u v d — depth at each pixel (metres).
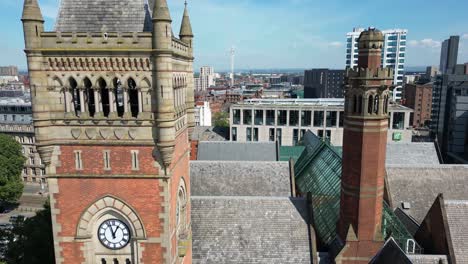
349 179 33.81
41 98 23.41
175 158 26.47
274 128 106.50
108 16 24.39
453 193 50.12
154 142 24.05
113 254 26.45
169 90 23.05
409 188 50.69
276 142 74.69
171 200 25.84
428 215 39.16
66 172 24.89
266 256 33.94
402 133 100.25
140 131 24.00
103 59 23.05
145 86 23.44
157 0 21.88
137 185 24.88
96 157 24.62
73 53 22.98
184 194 30.36
